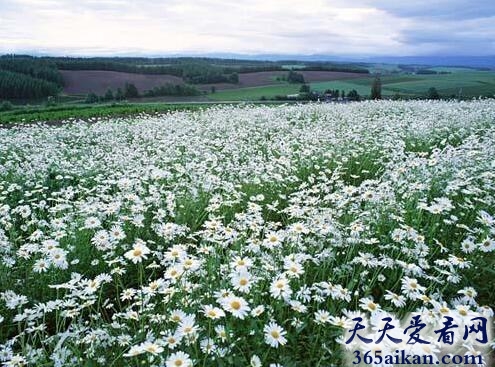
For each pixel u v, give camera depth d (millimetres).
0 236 4691
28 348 3021
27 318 3342
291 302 3252
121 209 5938
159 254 4598
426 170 6574
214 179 6949
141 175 7832
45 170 8523
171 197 6094
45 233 5520
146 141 12547
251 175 7898
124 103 35500
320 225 4438
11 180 8031
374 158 9289
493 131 11445
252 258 3965
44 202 6219
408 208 5406
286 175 7906
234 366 2834
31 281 4355
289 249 4113
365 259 3893
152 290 3521
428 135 11250
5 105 31219
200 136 12602
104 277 3613
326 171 8188
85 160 9820
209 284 3668
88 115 24016
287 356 2994
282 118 16062
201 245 4457
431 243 4629
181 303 3346
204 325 3141
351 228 4477
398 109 17703
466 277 4070
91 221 4848
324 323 3145
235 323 3258
